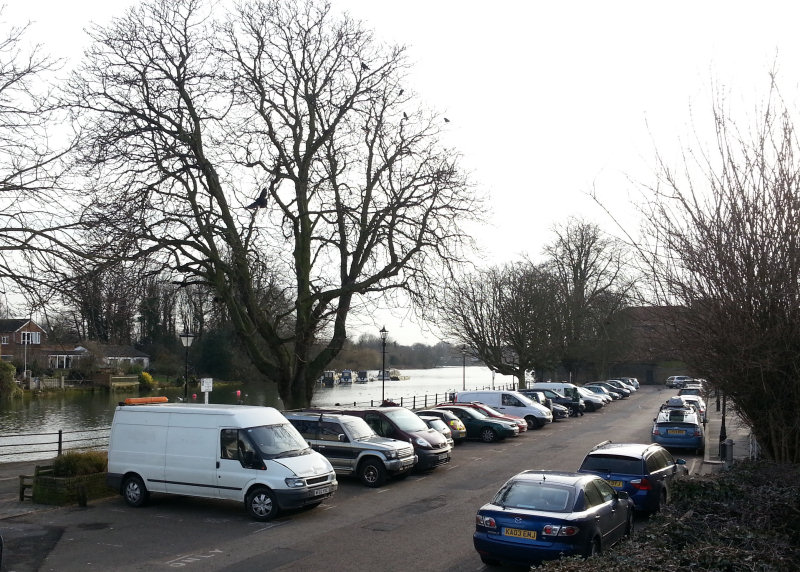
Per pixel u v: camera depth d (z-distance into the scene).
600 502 11.23
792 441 10.48
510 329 54.06
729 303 8.79
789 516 9.16
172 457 15.22
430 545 12.36
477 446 28.09
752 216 8.75
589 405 48.22
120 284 18.41
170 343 77.00
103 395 65.62
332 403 60.09
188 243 23.56
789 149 8.70
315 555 11.67
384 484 18.86
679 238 9.27
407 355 134.62
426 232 25.81
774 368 8.93
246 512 15.07
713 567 6.79
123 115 22.66
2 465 21.92
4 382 58.44
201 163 23.55
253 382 80.44
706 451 25.42
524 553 10.14
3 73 15.01
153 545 12.25
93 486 16.14
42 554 11.59
